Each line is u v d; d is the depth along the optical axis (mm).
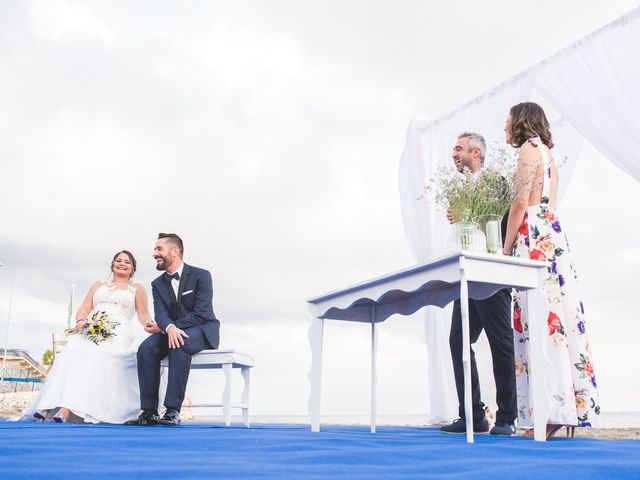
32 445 2182
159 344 4684
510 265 2859
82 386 4742
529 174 3373
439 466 1691
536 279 2934
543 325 2881
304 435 3207
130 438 2646
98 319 5062
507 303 3791
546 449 2270
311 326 3822
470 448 2289
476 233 3072
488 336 3787
